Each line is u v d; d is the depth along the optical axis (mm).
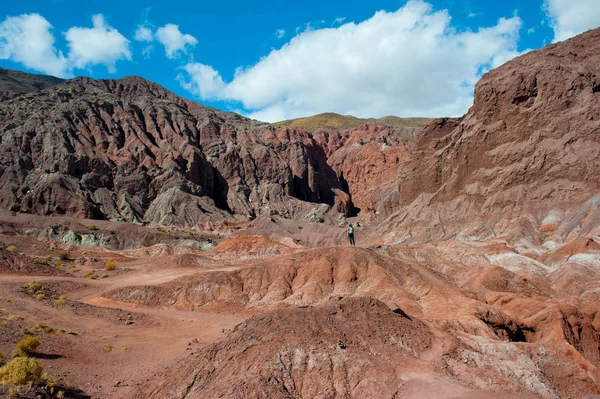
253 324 36250
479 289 66812
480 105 140000
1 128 187000
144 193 182750
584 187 109062
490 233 114250
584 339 42750
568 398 32938
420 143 161125
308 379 30688
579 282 69938
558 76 125062
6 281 64062
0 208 149250
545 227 104625
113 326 51094
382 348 34125
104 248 127812
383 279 65688
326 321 36125
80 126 198375
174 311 64812
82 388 33500
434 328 38625
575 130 117500
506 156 126625
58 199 158375
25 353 36594
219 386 29484
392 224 148750
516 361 35625
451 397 29172
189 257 94500
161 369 38438
